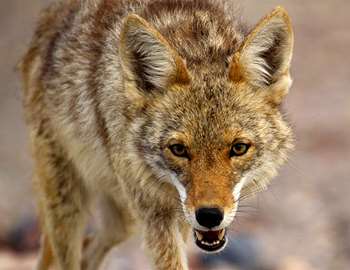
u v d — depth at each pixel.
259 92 10.70
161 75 10.64
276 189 20.59
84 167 12.47
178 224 11.42
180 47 10.94
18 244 18.17
